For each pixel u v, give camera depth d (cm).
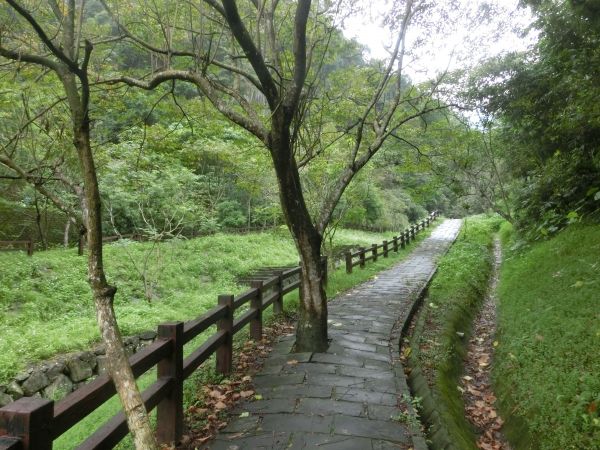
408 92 707
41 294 1131
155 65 584
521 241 1255
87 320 993
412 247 2075
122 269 1383
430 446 352
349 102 791
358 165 568
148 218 1734
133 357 302
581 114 751
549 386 395
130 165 1177
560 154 1004
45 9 402
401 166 1002
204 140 1080
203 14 449
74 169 539
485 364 589
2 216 1669
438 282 1021
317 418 379
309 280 556
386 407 402
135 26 514
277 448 333
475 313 847
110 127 700
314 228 549
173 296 1284
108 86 545
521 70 862
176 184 1320
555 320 511
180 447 342
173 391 344
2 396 673
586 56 684
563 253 775
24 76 468
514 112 934
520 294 722
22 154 661
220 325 489
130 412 210
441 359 532
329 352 552
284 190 505
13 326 949
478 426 438
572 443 317
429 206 4322
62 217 1816
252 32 588
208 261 1648
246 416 387
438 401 409
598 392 342
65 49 265
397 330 658
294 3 590
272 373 488
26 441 190
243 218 2264
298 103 490
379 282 1141
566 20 702
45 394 730
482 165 1541
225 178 1783
